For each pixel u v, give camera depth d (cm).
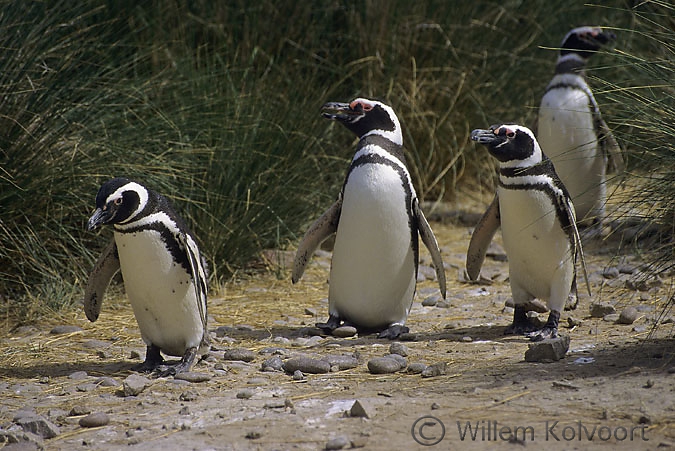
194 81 1542
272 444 699
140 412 800
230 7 1827
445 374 883
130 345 1079
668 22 1316
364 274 1070
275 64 1767
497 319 1170
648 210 961
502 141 1001
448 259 1565
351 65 1866
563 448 664
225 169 1448
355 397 812
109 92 1388
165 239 887
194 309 920
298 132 1522
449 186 1966
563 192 1020
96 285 968
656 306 1152
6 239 1234
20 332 1148
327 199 1605
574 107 1589
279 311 1254
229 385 877
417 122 1902
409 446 680
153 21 1678
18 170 1242
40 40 1291
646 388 781
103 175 1288
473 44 1931
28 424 750
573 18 2047
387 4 1850
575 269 1090
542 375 849
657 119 977
